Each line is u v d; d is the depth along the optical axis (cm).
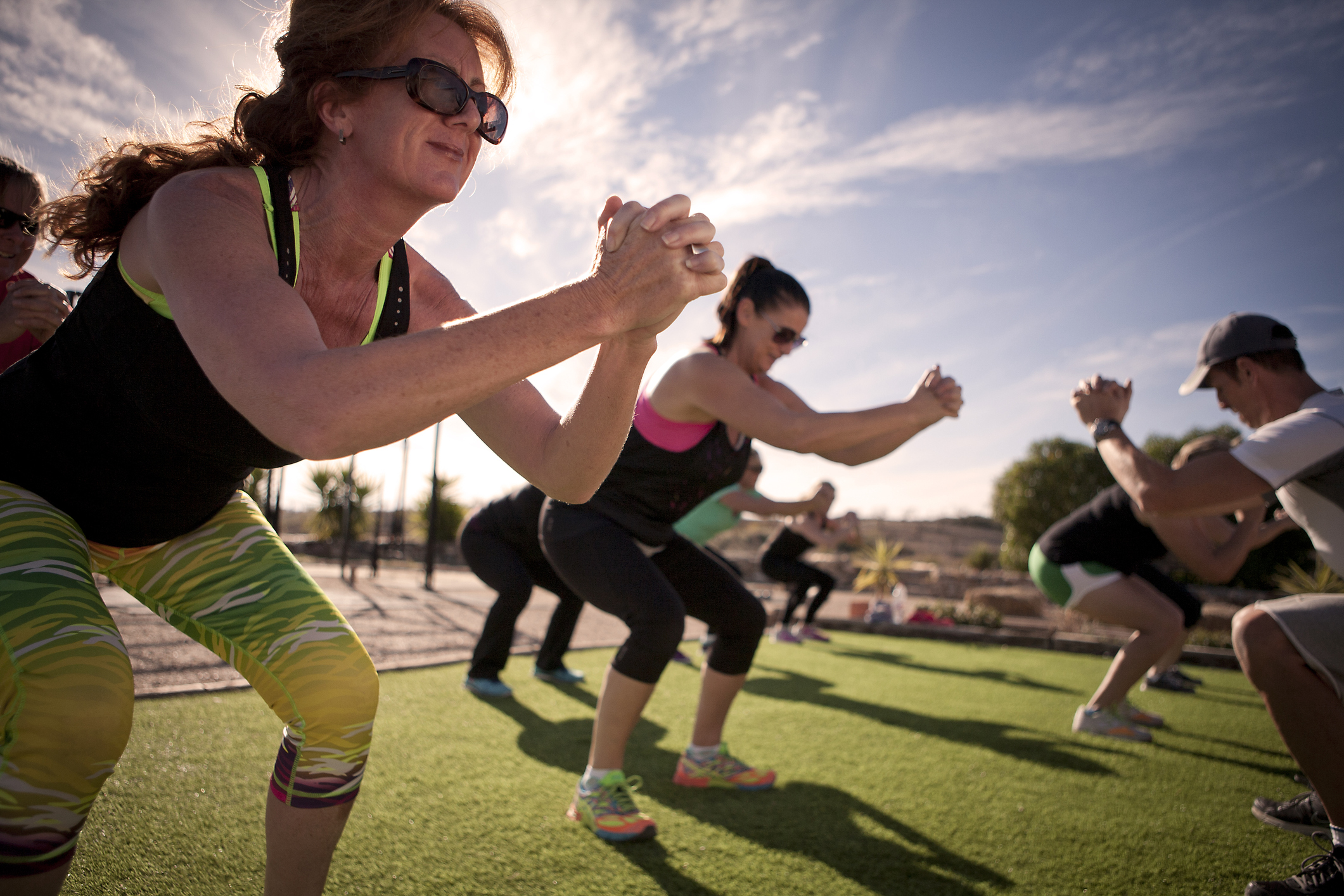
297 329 77
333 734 112
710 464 258
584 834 214
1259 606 189
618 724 222
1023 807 253
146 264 97
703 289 85
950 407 221
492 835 209
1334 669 175
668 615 228
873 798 257
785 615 732
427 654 479
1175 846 222
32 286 171
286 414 69
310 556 1648
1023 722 387
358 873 180
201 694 323
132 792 213
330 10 102
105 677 89
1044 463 1862
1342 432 185
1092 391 231
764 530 2552
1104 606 370
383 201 108
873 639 778
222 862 174
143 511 116
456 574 1430
